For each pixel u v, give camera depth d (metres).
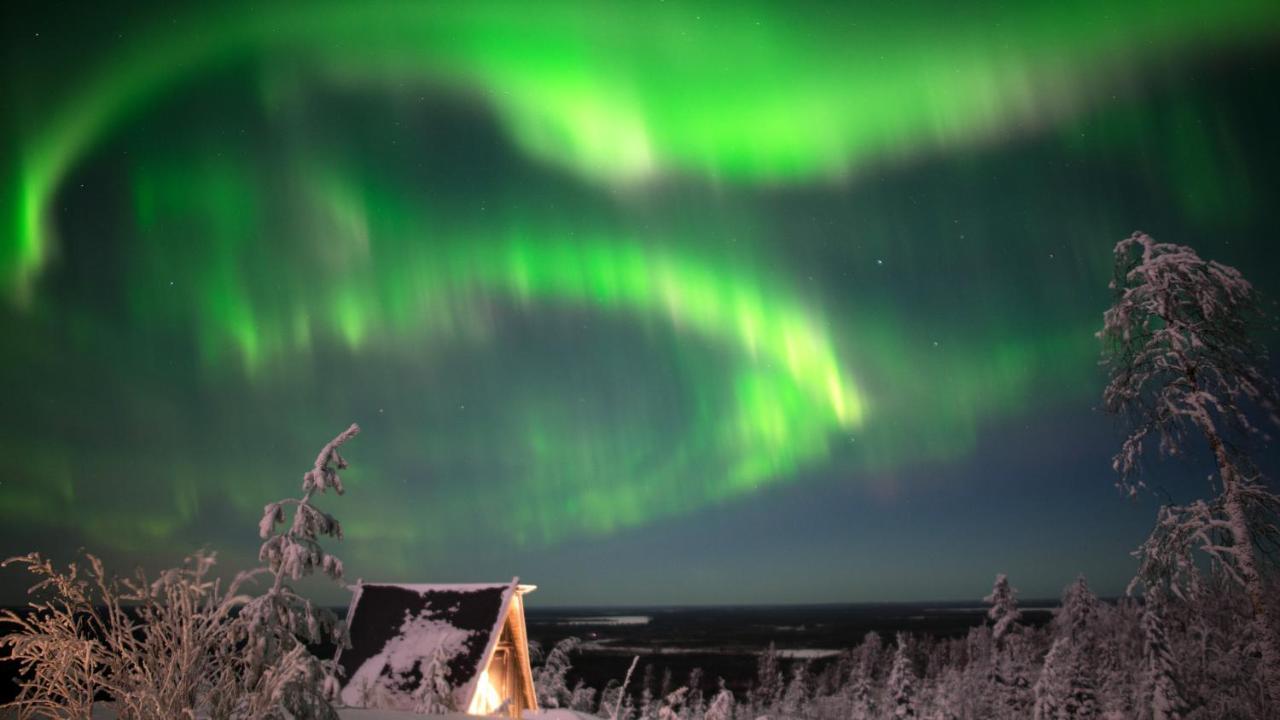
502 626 23.12
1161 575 16.94
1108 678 45.00
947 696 46.78
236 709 7.57
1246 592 16.27
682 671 120.81
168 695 6.80
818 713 74.94
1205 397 16.41
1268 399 16.20
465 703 21.23
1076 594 53.50
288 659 7.62
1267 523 15.95
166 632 7.11
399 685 21.75
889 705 44.88
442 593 24.38
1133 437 17.33
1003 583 56.44
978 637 68.12
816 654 151.62
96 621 6.89
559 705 29.77
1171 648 32.72
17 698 6.74
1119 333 17.66
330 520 12.89
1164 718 31.53
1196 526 16.50
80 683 6.94
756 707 79.38
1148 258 17.77
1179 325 17.08
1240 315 16.67
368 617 24.20
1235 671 26.22
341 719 10.45
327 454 13.30
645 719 30.08
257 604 11.30
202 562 7.07
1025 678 49.59
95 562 6.82
